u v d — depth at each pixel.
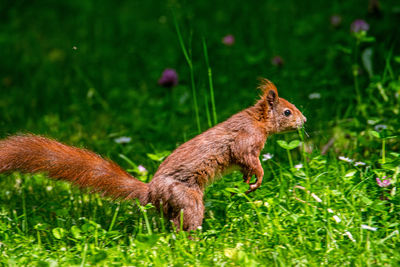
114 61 19.28
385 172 8.82
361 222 7.83
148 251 7.47
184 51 11.65
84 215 9.38
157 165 10.64
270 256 7.29
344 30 17.34
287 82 14.81
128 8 23.45
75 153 8.66
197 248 7.60
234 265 7.18
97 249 7.50
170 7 15.68
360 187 8.60
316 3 20.77
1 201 9.91
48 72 18.91
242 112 9.12
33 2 24.47
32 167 8.55
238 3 21.50
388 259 7.01
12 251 7.68
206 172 8.54
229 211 8.59
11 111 15.94
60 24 22.62
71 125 14.20
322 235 7.76
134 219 8.85
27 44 21.08
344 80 14.30
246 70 16.17
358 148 10.35
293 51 17.12
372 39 13.08
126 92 16.84
